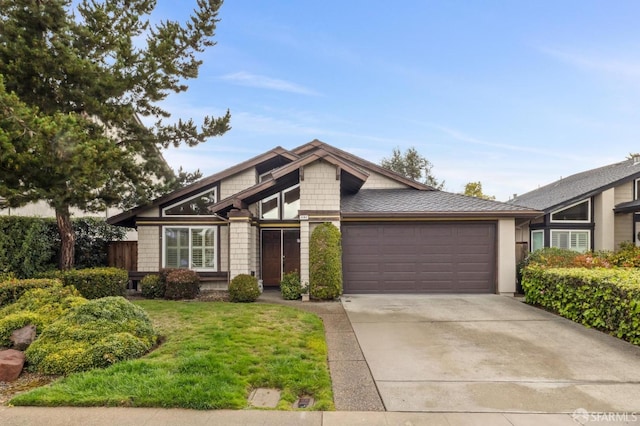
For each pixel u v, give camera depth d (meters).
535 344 6.39
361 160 15.45
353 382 4.80
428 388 4.62
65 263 10.78
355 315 8.58
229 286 10.41
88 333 5.43
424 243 11.74
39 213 13.44
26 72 8.41
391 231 11.78
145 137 10.62
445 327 7.52
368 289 11.73
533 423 3.76
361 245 11.78
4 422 3.71
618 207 14.61
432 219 11.66
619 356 5.79
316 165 11.14
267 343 6.03
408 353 5.93
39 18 8.31
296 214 12.87
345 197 13.79
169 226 12.48
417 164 30.72
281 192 12.89
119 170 10.23
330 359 5.65
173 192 12.34
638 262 11.34
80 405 4.05
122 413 3.89
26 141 6.36
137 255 13.09
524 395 4.41
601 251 13.50
